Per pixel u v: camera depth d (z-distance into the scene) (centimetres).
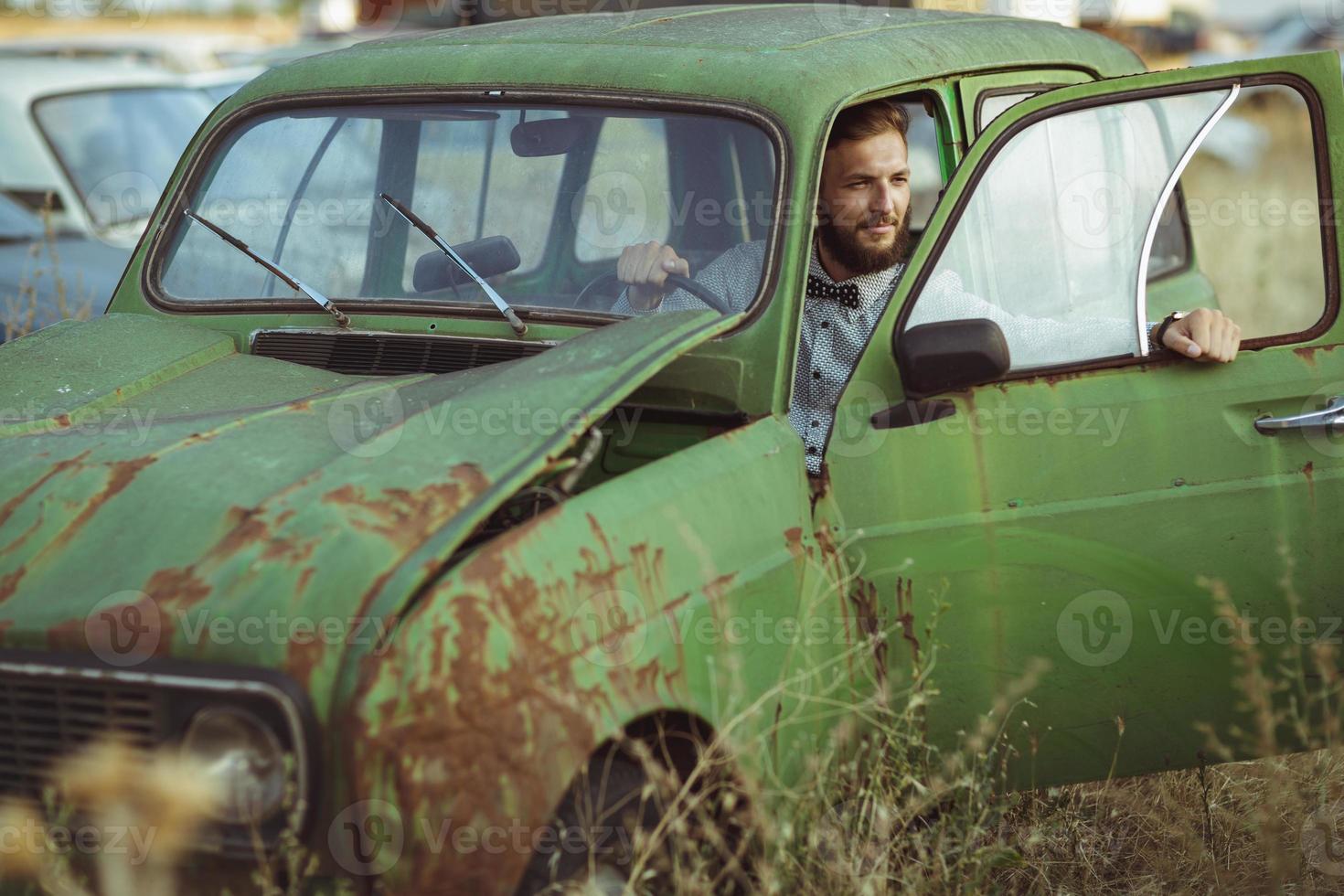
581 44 409
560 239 384
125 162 815
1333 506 369
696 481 309
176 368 367
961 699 352
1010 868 367
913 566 344
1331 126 372
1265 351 369
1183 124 376
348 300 396
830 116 368
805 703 324
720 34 411
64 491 295
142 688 259
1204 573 363
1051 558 354
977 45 439
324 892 257
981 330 336
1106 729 366
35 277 707
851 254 388
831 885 313
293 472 294
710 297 360
